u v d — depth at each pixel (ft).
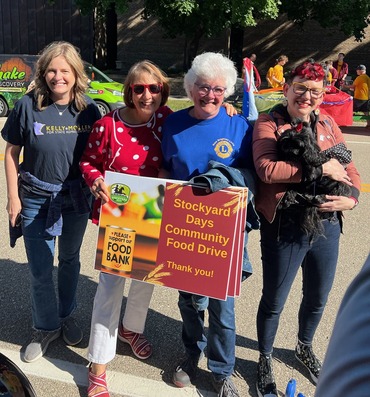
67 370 9.41
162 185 7.57
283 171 7.15
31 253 9.32
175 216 7.58
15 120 8.72
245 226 7.48
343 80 48.24
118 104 38.40
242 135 7.84
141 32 76.23
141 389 8.93
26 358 9.55
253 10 54.24
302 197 7.45
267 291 8.45
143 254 7.84
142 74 7.87
